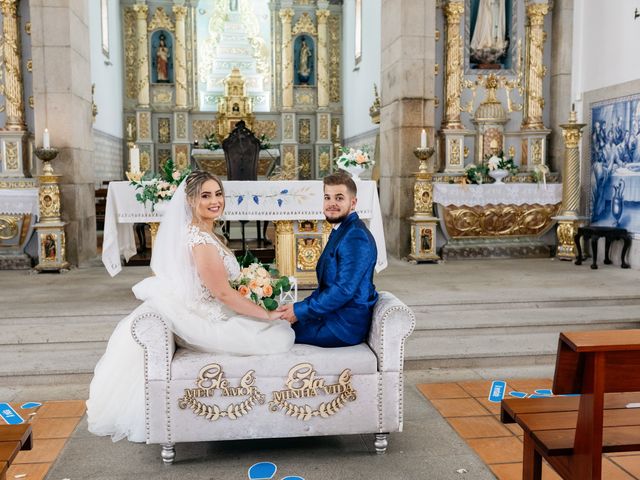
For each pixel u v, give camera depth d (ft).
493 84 30.55
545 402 9.16
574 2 29.66
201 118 54.39
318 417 10.94
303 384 10.85
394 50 29.19
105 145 45.19
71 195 26.78
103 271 25.89
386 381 11.05
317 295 11.46
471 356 16.40
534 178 29.89
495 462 11.00
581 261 27.20
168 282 11.23
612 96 26.81
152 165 53.06
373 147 41.47
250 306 11.22
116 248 20.65
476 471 10.67
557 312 19.29
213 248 11.23
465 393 14.53
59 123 26.45
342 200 11.57
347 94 52.85
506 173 28.84
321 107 55.16
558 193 29.04
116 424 11.43
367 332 11.75
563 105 30.48
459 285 22.27
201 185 11.34
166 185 19.95
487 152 30.55
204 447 11.66
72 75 26.40
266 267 12.72
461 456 11.25
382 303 11.42
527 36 30.66
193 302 11.12
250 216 21.02
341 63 55.42
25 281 23.48
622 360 7.19
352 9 49.52
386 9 30.66
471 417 13.10
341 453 11.39
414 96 28.35
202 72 54.90
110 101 47.26
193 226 11.41
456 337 17.81
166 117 53.88
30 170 28.35
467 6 30.17
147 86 52.90
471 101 30.66
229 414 10.75
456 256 29.14
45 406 13.78
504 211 28.81
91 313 18.01
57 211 25.77
